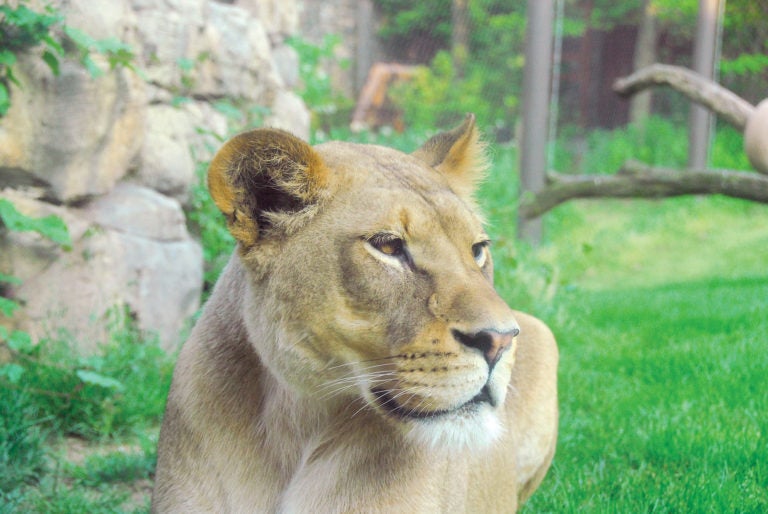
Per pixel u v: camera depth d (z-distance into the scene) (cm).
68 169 512
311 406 279
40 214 495
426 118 1648
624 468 450
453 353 243
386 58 1812
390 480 270
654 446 466
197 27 696
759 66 1381
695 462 442
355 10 1744
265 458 281
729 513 385
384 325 250
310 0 1686
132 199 570
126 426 478
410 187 264
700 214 1364
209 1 773
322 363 259
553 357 398
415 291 249
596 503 406
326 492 273
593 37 1756
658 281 1050
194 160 656
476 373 244
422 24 1788
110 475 424
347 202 258
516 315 401
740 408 515
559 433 496
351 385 261
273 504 281
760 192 884
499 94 1720
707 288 938
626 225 1331
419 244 253
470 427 249
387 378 251
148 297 550
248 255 264
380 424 274
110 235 534
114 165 554
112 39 504
